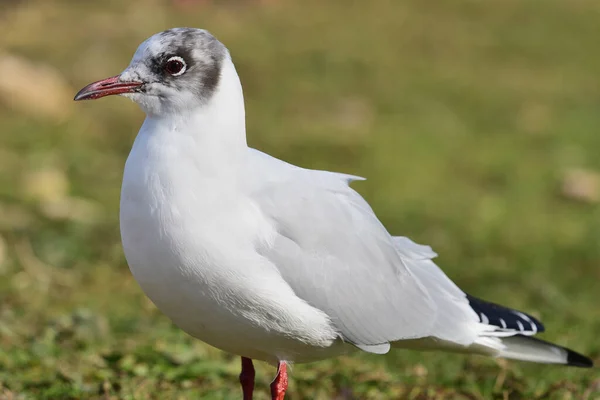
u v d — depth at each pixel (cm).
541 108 1917
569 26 2438
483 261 1312
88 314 1021
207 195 691
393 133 1755
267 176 732
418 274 825
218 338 739
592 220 1473
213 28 2172
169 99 709
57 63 1862
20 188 1434
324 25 2292
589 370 955
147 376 888
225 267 693
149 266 700
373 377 923
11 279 1184
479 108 1905
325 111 1820
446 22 2403
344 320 758
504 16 2477
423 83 2006
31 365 916
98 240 1306
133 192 698
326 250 743
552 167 1652
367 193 1512
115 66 1875
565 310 1154
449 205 1492
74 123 1691
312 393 891
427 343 823
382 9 2455
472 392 901
